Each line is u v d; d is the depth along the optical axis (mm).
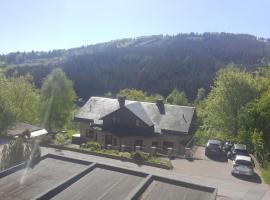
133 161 29172
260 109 39125
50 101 58594
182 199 13539
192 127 45250
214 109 50875
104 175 15328
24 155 20125
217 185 24453
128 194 13617
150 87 144250
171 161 30750
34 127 39750
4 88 47156
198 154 34938
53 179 14633
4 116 35344
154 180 15086
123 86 146250
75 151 31891
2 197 12672
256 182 25828
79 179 14727
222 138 49688
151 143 42562
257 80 51375
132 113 42469
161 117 44156
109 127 43781
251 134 38094
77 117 47750
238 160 27453
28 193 13172
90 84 148000
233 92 49000
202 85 141000
